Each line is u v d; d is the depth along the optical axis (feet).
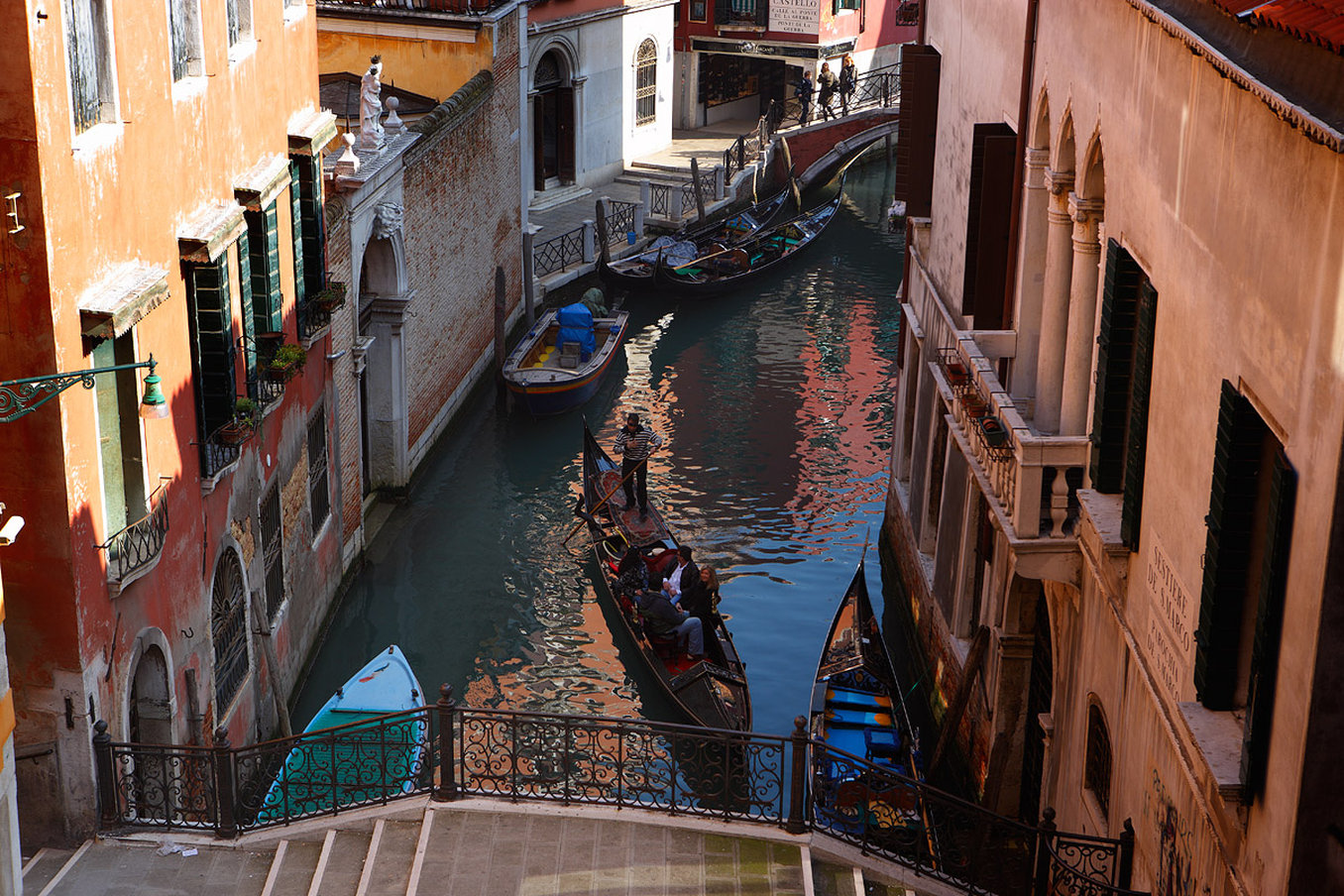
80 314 33.19
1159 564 30.55
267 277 47.21
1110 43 34.76
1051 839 35.22
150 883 33.88
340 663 57.06
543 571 65.36
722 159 130.21
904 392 63.05
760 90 150.82
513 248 94.17
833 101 147.33
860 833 42.55
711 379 89.51
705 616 56.75
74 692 34.37
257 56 47.34
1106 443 34.63
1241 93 25.93
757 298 105.50
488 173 86.02
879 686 52.08
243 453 45.50
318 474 56.90
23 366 32.27
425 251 73.56
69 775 35.04
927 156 57.93
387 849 34.47
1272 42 24.86
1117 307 33.68
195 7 41.24
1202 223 28.02
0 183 31.12
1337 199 21.72
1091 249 37.78
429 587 63.62
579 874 33.42
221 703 44.11
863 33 144.97
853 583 58.13
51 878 34.06
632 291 102.58
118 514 36.76
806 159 137.80
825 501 72.74
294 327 51.90
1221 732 26.48
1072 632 37.78
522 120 93.81
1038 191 42.60
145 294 35.04
